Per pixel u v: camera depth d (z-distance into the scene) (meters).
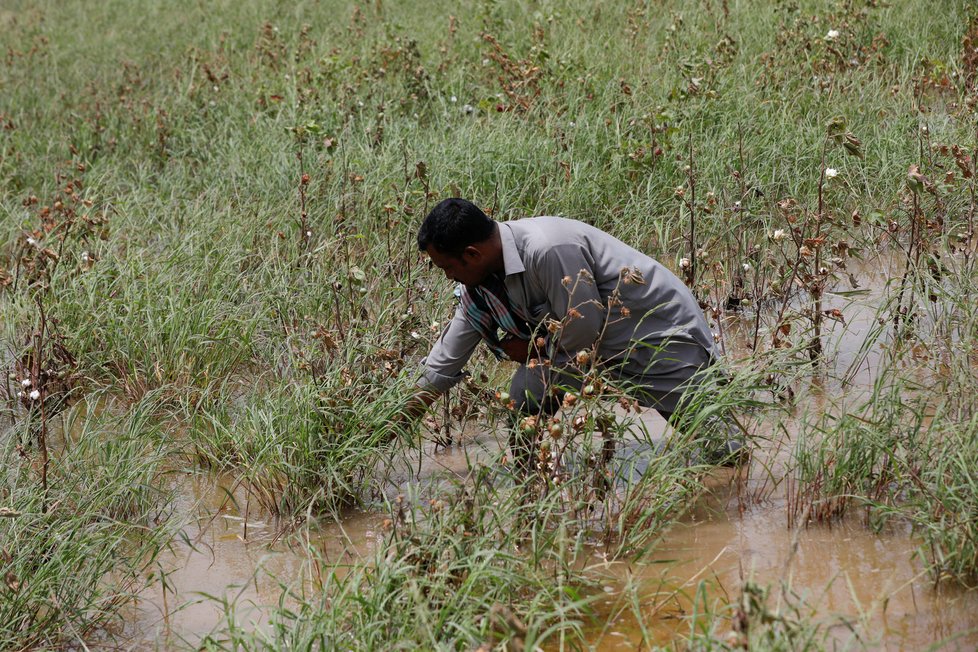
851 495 4.40
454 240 4.46
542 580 4.11
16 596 4.19
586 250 4.64
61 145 10.72
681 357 4.86
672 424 4.92
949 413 4.85
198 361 6.45
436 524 4.15
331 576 4.10
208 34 15.86
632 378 5.00
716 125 9.02
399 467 5.43
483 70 11.12
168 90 12.48
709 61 9.77
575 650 3.80
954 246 6.73
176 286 7.12
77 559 4.43
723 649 3.31
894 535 4.37
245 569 4.64
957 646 3.60
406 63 11.02
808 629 3.44
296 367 5.73
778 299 6.96
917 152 7.98
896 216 7.54
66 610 4.17
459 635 3.64
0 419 6.23
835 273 7.28
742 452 4.96
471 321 4.82
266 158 9.24
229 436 5.49
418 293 6.74
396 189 7.65
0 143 10.92
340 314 6.53
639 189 8.13
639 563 4.32
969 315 5.56
